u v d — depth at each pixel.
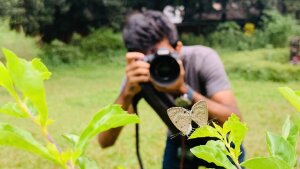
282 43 24.31
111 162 6.79
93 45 23.61
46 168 6.54
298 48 18.69
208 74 2.24
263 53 19.44
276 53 19.28
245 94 13.45
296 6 32.59
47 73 0.72
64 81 17.11
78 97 12.99
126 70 2.10
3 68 0.64
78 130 8.94
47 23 23.52
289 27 24.38
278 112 10.59
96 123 0.65
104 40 23.70
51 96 13.43
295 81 16.20
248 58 18.56
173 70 1.96
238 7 34.50
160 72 1.96
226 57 20.55
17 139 0.61
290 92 0.75
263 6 32.97
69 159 0.63
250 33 28.53
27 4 21.36
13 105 0.65
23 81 0.60
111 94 13.56
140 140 8.02
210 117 2.11
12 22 19.08
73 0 25.75
